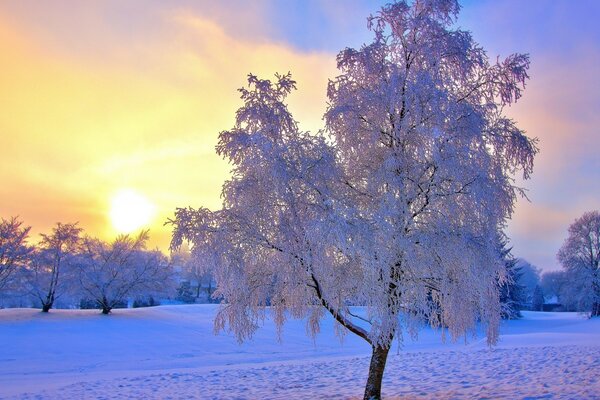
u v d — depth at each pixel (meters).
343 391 12.48
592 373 11.76
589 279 49.66
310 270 8.77
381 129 9.38
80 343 26.06
